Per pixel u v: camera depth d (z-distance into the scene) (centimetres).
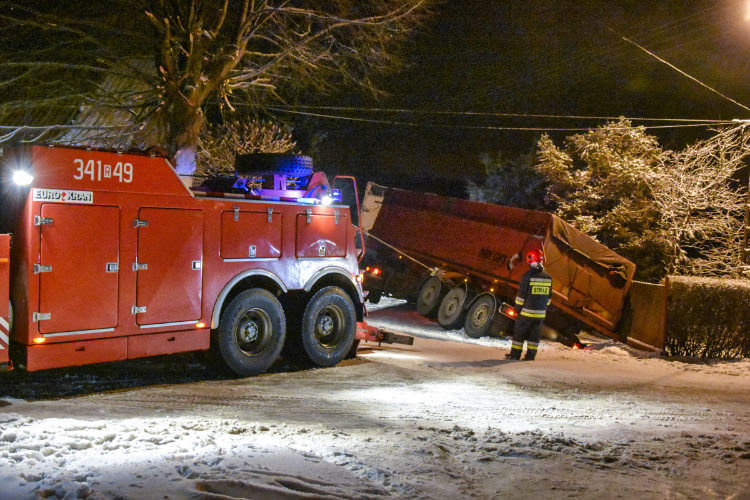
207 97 2077
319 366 1002
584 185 2091
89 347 734
